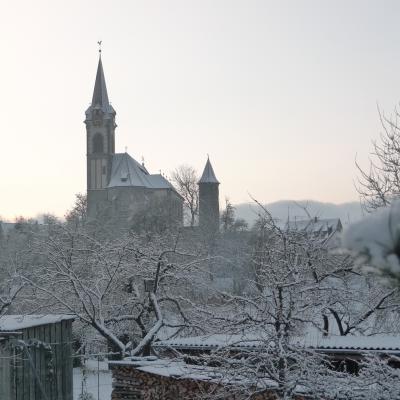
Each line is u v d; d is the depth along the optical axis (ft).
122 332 102.68
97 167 520.83
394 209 7.21
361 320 74.69
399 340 57.52
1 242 251.19
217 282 128.88
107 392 111.14
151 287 102.63
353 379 45.37
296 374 46.50
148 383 60.64
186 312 101.65
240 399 53.21
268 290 54.34
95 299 100.78
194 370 55.88
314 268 61.26
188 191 396.16
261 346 48.08
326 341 56.65
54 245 98.68
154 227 243.60
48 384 83.71
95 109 524.52
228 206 358.84
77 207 336.90
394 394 43.19
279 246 60.49
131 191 494.18
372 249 7.18
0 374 75.10
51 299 99.40
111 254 103.04
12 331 77.30
